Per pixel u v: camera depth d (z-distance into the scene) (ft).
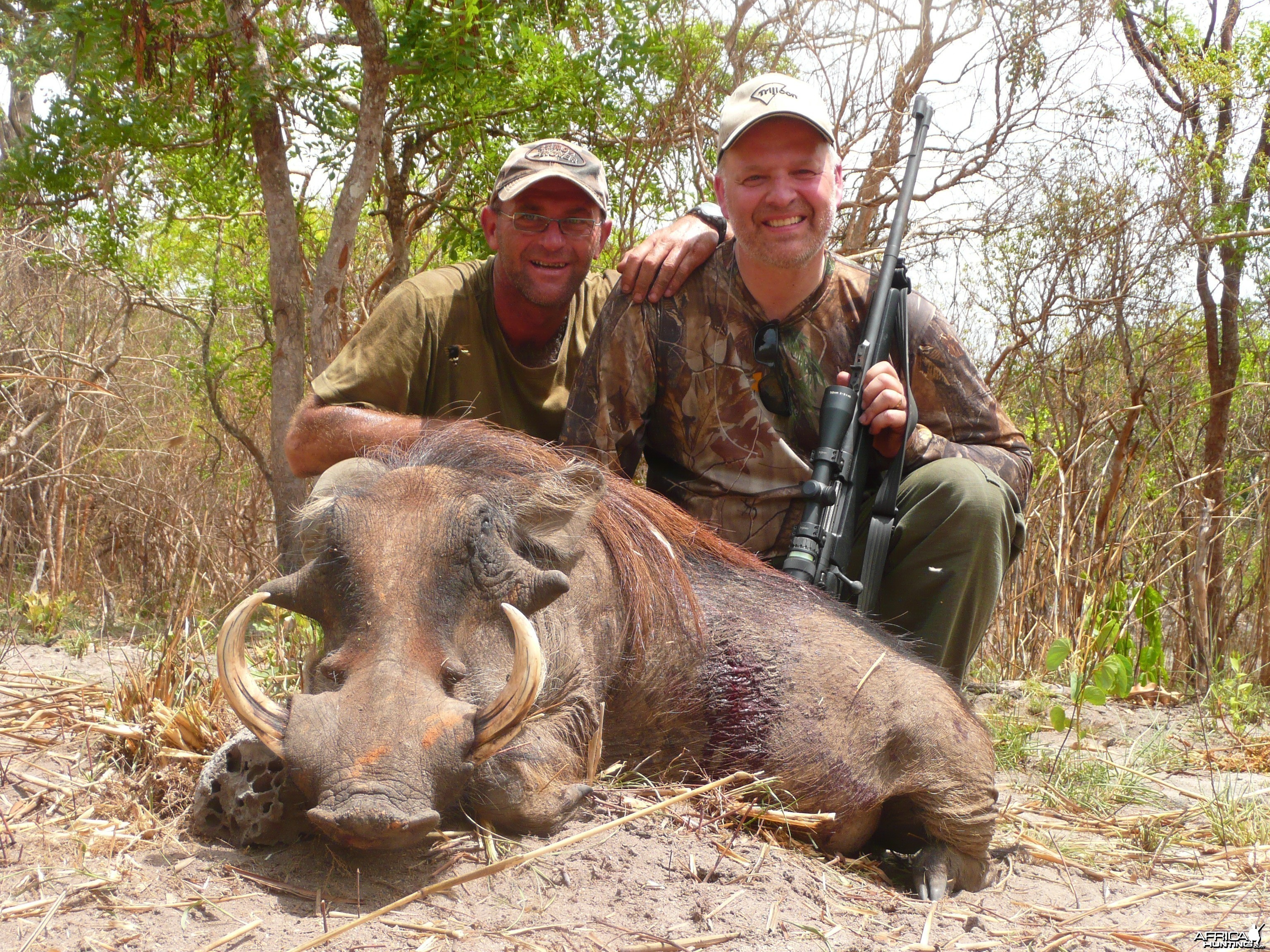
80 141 9.34
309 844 3.67
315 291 9.02
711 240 5.35
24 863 3.44
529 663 3.39
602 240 6.25
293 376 9.44
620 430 5.33
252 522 11.14
